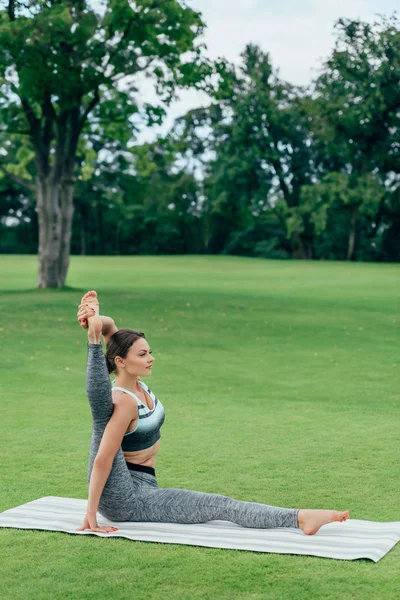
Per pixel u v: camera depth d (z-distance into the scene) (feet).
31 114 93.66
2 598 14.19
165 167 258.57
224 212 247.50
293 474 23.56
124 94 94.99
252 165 220.84
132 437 17.98
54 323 66.28
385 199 211.41
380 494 21.35
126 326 65.72
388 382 43.37
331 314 75.25
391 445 27.53
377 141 204.44
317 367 48.65
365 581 14.74
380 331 64.80
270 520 17.25
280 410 34.78
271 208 236.02
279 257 247.09
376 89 194.08
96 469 17.43
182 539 16.80
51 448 27.07
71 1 87.04
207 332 63.62
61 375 44.98
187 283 115.24
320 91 200.95
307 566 15.46
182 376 45.21
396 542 16.84
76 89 86.99
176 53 89.10
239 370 47.55
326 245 239.09
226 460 25.31
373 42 193.16
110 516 17.98
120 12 84.33
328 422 31.89
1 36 81.35
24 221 262.67
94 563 15.74
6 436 28.99
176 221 266.57
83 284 112.57
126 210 263.49
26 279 127.34
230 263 175.73
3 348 54.29
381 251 231.09
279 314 74.79
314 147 223.92
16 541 17.04
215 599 14.06
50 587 14.65
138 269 152.25
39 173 96.32
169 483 22.54
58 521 18.19
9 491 21.59
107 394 17.42
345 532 17.33
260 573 15.14
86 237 269.64
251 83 215.72
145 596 14.23
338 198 206.80
